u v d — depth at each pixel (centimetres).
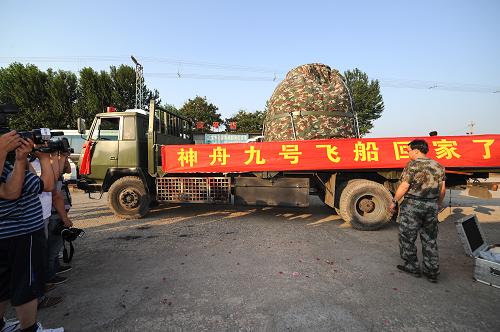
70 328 226
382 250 404
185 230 507
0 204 177
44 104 2272
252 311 246
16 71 2222
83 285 300
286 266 345
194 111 3838
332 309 249
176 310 249
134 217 589
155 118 605
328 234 483
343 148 512
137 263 358
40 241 200
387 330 219
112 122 594
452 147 484
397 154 498
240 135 2283
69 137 1221
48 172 211
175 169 566
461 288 290
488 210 692
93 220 586
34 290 192
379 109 3694
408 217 315
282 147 530
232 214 642
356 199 504
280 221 576
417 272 315
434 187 302
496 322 229
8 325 217
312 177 565
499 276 287
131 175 607
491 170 492
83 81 2383
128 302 264
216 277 315
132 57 2159
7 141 163
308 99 623
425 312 244
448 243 438
